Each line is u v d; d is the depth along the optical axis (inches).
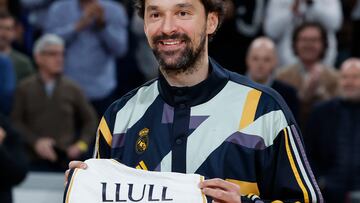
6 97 296.5
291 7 330.0
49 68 300.0
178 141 127.1
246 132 125.9
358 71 272.4
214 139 126.1
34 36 347.3
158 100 131.3
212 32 130.3
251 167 124.9
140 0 131.3
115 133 132.9
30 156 296.7
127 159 129.8
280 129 126.5
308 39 303.7
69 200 123.7
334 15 333.7
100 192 123.6
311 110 286.2
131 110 133.2
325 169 275.3
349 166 271.9
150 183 123.2
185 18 125.3
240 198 120.1
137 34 353.1
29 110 299.0
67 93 301.7
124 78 353.1
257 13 325.7
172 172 125.0
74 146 298.5
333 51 335.0
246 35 323.9
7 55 311.9
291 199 125.6
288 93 276.4
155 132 129.2
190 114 128.2
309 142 277.3
